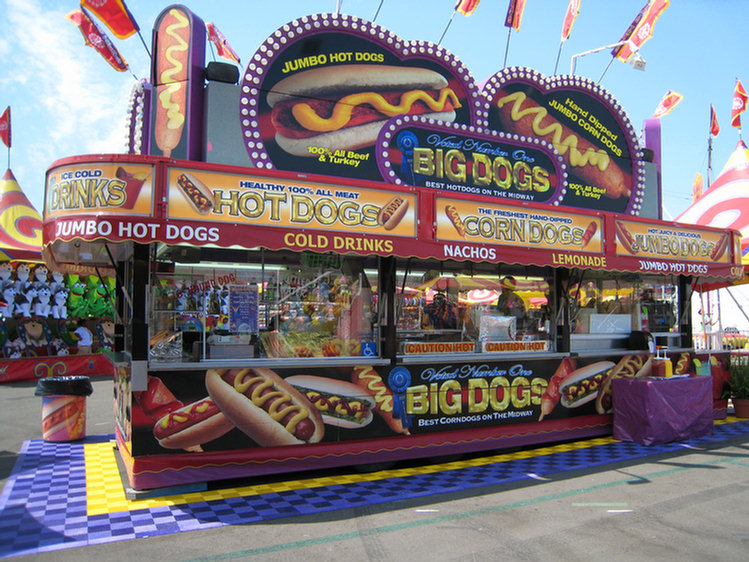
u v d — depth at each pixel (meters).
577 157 9.22
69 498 5.26
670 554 4.03
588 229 7.63
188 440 5.45
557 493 5.51
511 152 8.58
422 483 5.85
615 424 7.98
